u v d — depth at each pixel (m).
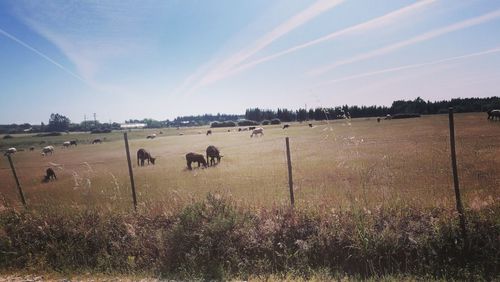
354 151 20.78
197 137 81.81
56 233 7.70
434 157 17.39
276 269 5.94
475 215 6.23
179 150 45.12
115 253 6.94
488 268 5.48
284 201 8.14
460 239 5.85
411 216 6.69
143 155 31.03
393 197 8.12
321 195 9.45
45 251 7.34
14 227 8.00
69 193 15.20
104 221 7.82
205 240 6.49
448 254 5.77
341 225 6.54
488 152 18.20
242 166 21.33
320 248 6.19
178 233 6.71
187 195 9.36
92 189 15.90
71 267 6.72
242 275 5.85
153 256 6.72
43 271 6.63
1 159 50.53
